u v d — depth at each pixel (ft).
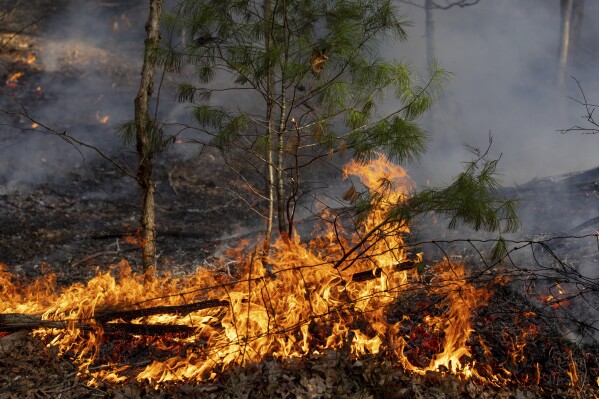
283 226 18.37
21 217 32.01
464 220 15.57
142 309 15.81
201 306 15.98
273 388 13.62
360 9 17.25
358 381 14.05
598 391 14.73
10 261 26.63
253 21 17.58
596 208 26.81
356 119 17.30
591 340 16.51
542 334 16.62
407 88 17.16
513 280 18.60
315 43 16.99
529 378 15.26
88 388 14.10
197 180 38.50
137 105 18.53
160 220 32.89
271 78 17.92
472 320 17.03
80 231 31.14
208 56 17.42
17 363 14.78
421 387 14.16
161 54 17.62
